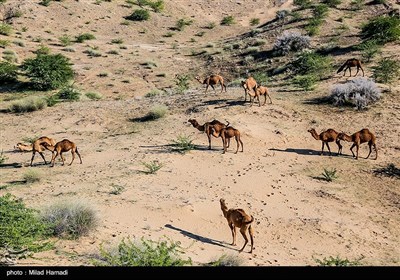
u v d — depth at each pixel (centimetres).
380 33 7288
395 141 4038
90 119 5175
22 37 10500
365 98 4766
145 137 4359
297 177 3416
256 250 2280
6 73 7656
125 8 13812
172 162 3619
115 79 8181
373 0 10825
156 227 2395
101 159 3806
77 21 12281
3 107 6138
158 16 13625
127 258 1772
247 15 14625
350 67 5606
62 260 1858
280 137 4219
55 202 2400
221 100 5197
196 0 15550
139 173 3353
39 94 7081
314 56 6738
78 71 8475
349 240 2533
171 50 10631
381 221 2828
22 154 4216
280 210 2847
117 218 2448
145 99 6084
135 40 11881
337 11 10525
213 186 3147
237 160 3706
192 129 4431
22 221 1961
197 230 2456
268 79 6794
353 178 3447
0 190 2983
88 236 2159
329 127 4406
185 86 7131
